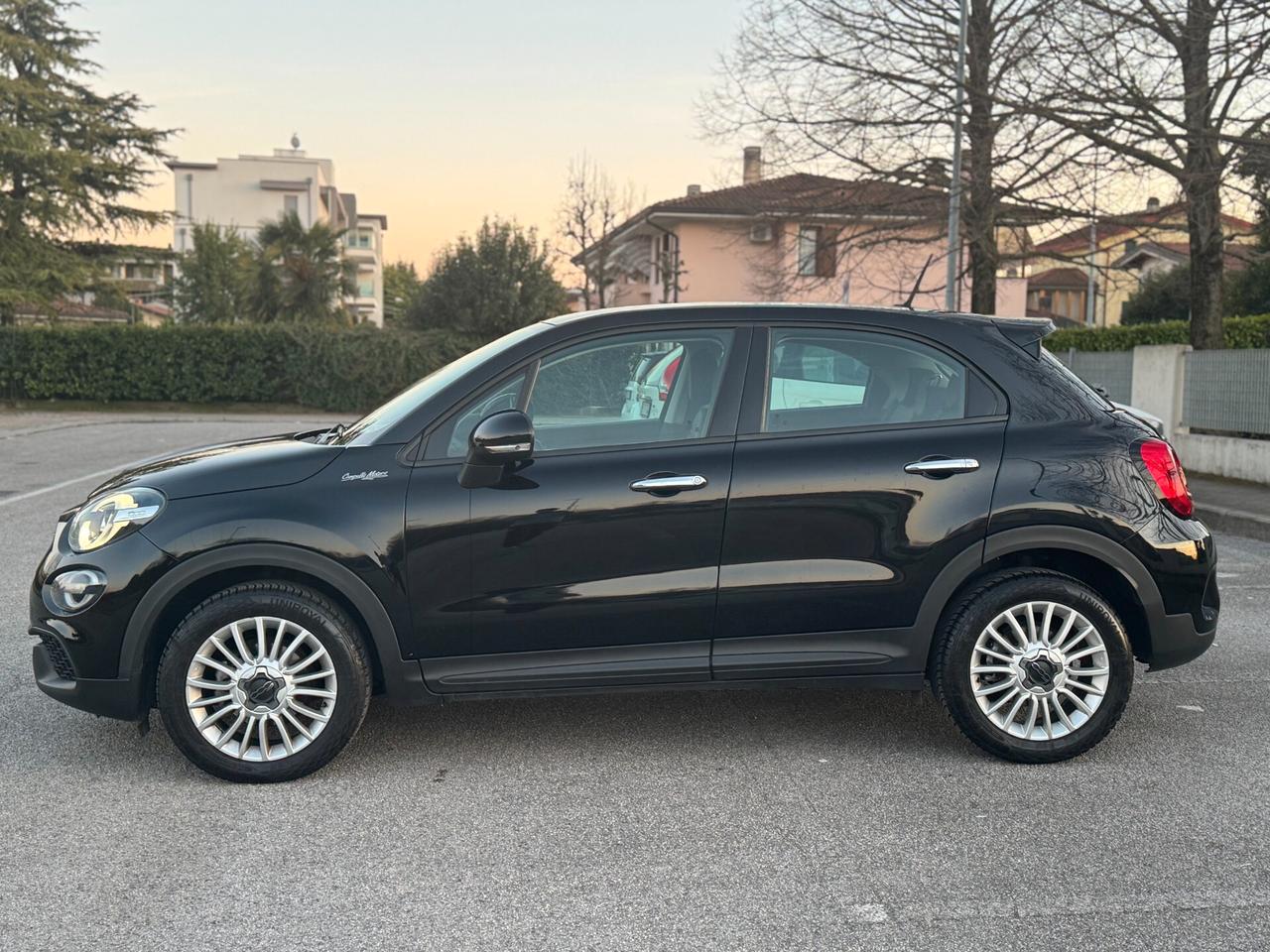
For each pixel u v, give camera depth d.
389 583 3.93
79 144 35.31
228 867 3.32
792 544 4.05
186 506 3.93
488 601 3.98
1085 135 15.46
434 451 4.02
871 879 3.26
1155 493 4.21
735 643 4.09
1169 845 3.50
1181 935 2.94
